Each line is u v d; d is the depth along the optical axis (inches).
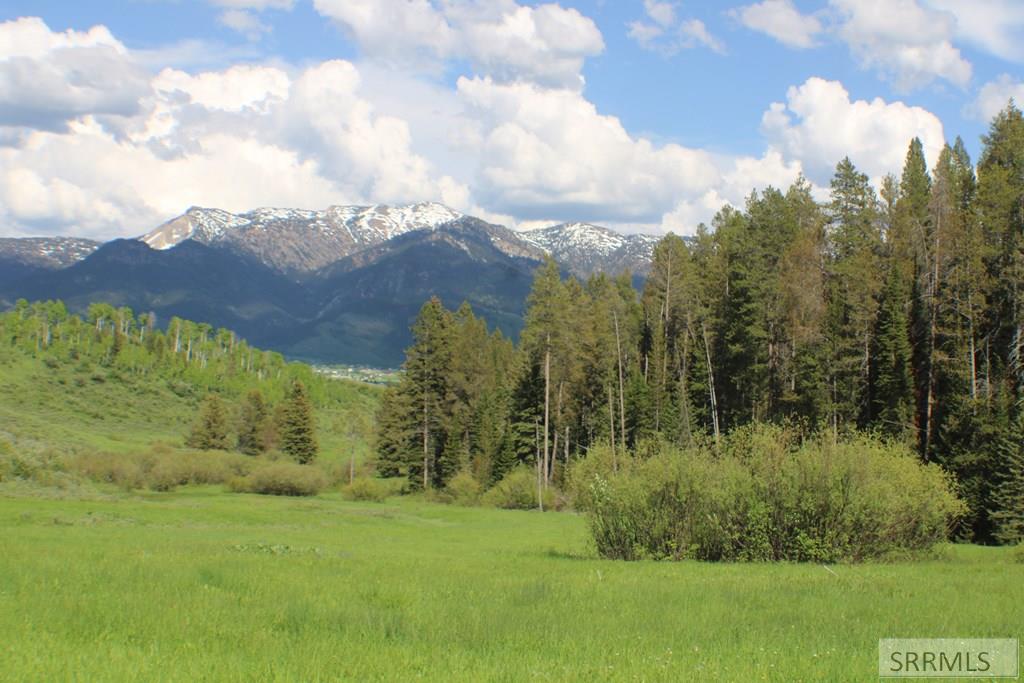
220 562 800.3
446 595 620.4
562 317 2967.5
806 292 2234.3
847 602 613.6
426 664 387.9
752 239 2623.0
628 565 971.9
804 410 2273.6
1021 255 1927.9
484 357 4082.2
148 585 619.5
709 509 1113.4
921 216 2522.1
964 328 2097.7
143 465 3181.6
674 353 3083.2
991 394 1968.5
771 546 1093.1
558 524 2096.5
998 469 1814.7
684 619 524.7
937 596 650.8
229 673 360.2
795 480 1094.4
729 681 361.1
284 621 497.0
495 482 3225.9
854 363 2289.6
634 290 4089.6
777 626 508.1
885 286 2222.0
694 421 2662.4
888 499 1101.7
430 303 3491.6
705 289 2970.0
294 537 1413.6
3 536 1087.0
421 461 3457.2
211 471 3405.5
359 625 485.7
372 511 2444.6
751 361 2551.7
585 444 3486.7
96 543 1024.2
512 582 709.9
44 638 422.6
